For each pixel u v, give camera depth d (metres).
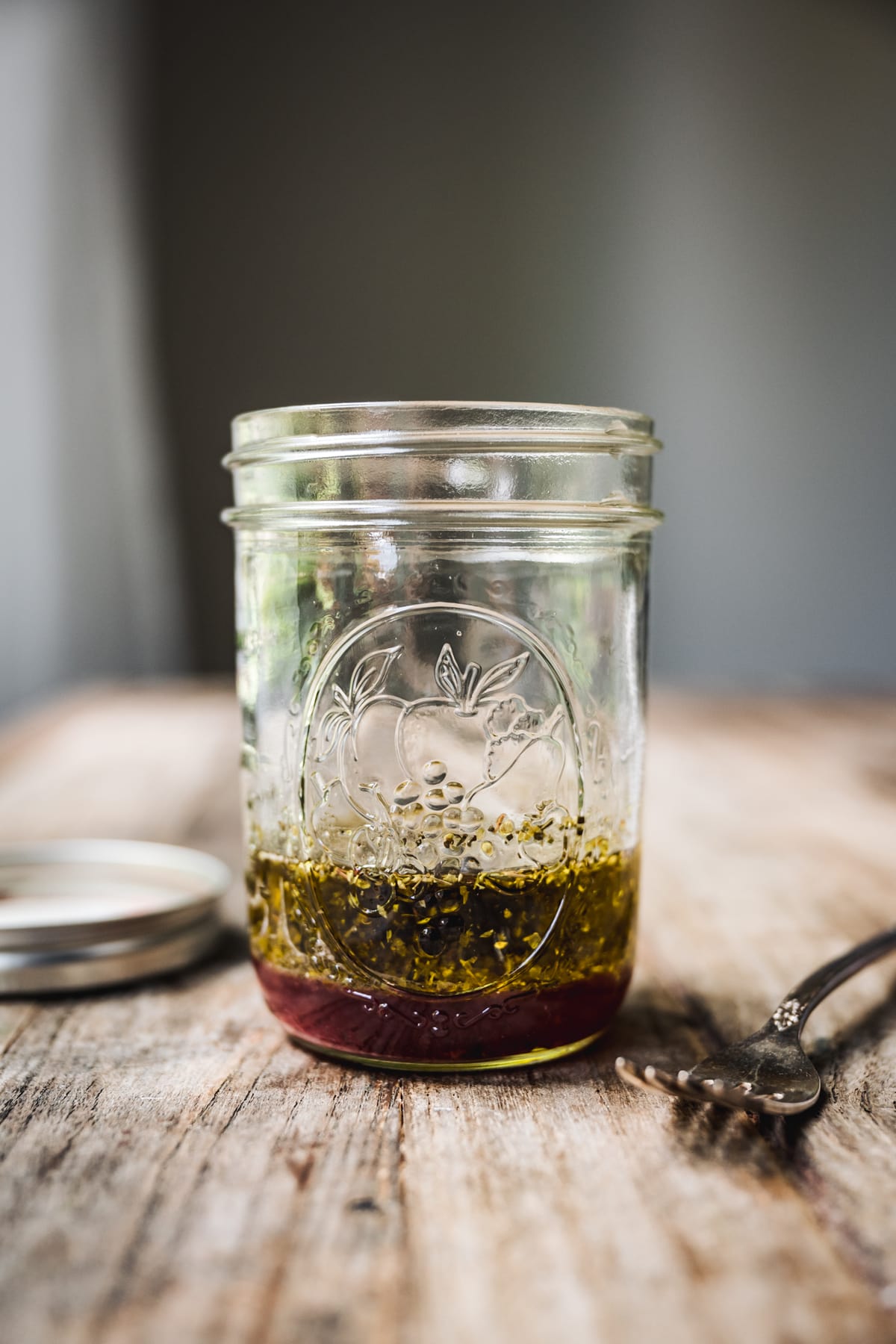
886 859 0.39
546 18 1.09
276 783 0.26
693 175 1.11
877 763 0.54
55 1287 0.20
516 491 0.25
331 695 0.25
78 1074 0.26
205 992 0.30
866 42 1.08
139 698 0.76
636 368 1.13
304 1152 0.23
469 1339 0.19
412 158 1.10
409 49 1.09
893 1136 0.24
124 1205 0.22
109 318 1.10
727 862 0.39
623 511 0.25
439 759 0.25
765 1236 0.21
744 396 1.13
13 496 1.11
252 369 1.11
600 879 0.26
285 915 0.26
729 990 0.30
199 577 1.13
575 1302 0.20
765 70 1.09
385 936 0.25
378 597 0.25
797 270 1.11
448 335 1.12
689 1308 0.20
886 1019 0.29
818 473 1.14
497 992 0.25
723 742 0.59
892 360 1.12
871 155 1.10
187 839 0.42
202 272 1.10
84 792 0.49
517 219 1.11
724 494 1.14
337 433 0.25
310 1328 0.19
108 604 1.13
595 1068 0.26
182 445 1.11
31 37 1.07
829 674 1.16
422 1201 0.22
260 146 1.09
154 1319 0.19
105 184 1.08
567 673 0.25
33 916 0.32
